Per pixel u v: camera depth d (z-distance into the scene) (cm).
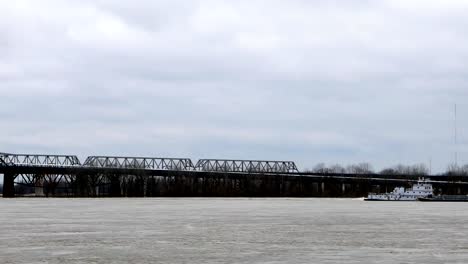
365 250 7819
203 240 8769
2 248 7912
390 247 8100
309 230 10300
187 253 7512
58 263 6806
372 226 11212
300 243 8462
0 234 9506
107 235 9394
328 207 19550
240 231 10069
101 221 12125
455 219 13250
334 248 7981
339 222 12188
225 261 6944
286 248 7962
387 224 11688
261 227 10869
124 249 7838
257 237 9175
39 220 12300
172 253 7512
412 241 8744
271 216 14012
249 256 7294
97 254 7425
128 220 12388
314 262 6888
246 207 18875
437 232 10075
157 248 7938
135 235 9400
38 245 8206
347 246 8188
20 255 7331
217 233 9731
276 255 7375
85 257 7200
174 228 10594
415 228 10819
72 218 12962
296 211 16475
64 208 17438
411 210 17675
